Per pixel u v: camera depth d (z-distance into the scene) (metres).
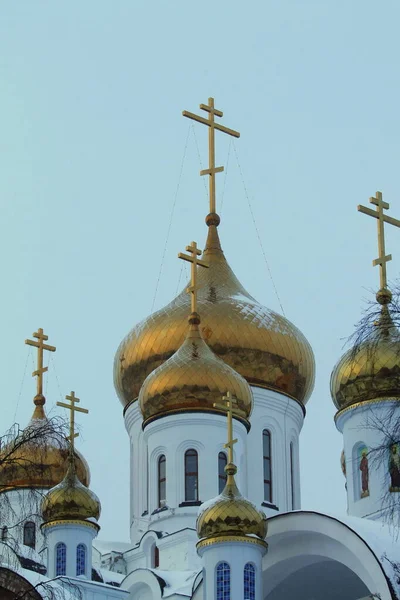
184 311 137.00
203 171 146.88
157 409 127.44
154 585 117.25
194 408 125.94
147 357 136.38
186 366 127.31
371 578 94.56
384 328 77.31
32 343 141.75
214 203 146.00
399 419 84.19
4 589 88.50
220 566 100.38
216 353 134.75
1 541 82.94
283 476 133.50
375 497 103.62
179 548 121.88
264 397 135.25
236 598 99.25
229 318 135.88
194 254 132.75
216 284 139.75
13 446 79.38
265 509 130.62
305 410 139.88
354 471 107.00
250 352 135.12
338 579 106.94
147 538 124.62
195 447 125.50
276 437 134.88
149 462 127.44
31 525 114.25
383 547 95.19
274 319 138.25
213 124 147.25
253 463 132.25
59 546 112.94
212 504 102.06
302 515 100.69
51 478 116.06
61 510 113.56
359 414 107.38
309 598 108.69
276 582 106.44
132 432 137.00
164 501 125.94
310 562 104.06
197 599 102.56
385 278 112.25
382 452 81.75
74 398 124.62
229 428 106.56
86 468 135.00
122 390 139.38
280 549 103.75
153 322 137.88
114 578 121.44
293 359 137.50
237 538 100.44
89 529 114.06
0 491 80.06
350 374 107.69
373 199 114.38
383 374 105.75
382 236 113.56
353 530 96.31
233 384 127.19
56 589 83.12
